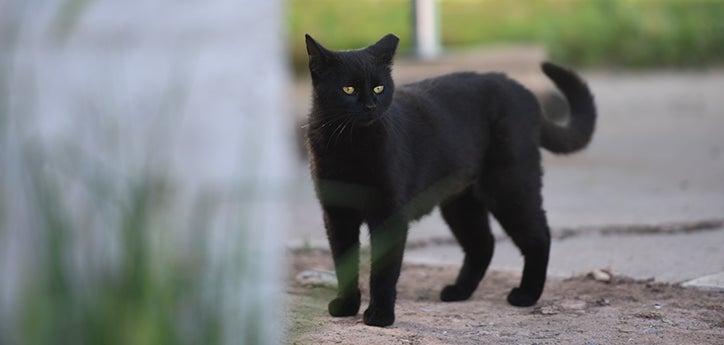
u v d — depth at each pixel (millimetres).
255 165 3348
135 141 3166
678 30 22156
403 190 5996
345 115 5883
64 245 2947
